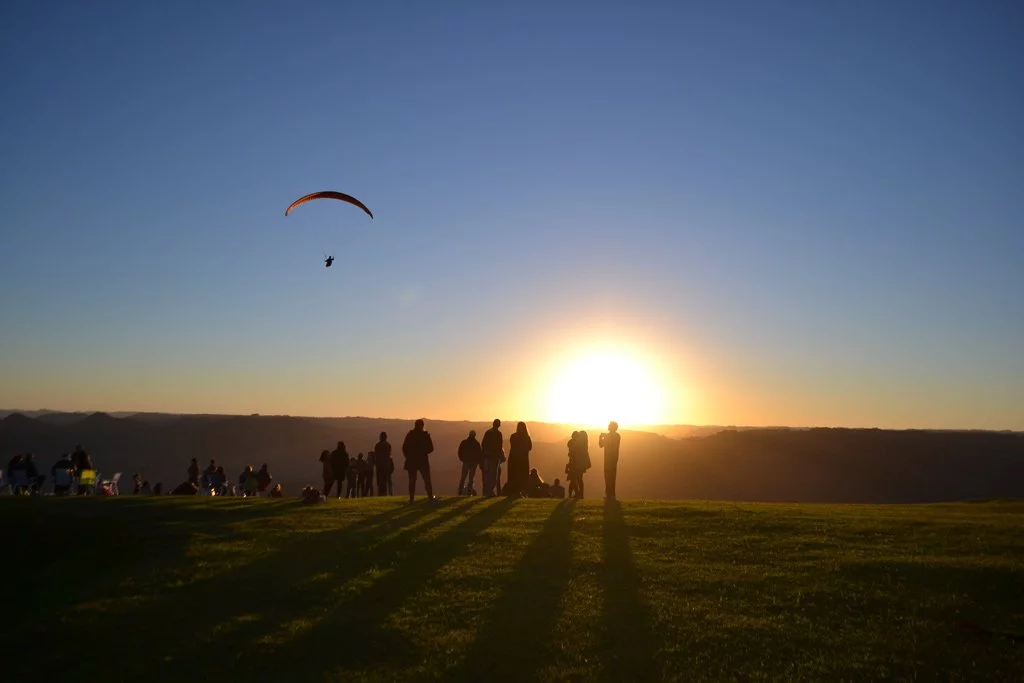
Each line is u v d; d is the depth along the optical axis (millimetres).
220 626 17016
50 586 20188
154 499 31250
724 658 14828
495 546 22516
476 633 16172
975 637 15438
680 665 14586
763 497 138750
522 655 15195
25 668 15609
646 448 160500
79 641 16656
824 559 20891
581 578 19453
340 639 16219
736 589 18484
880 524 25578
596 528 25031
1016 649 14891
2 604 19109
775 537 23703
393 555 21656
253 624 17125
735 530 24797
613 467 31203
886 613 16734
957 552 21312
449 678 14430
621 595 18188
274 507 29547
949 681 13758
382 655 15461
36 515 26234
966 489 140625
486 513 27953
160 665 15445
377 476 35969
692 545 22719
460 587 18875
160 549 22859
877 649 15008
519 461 34250
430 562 20922
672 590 18531
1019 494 138000
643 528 25094
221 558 21734
